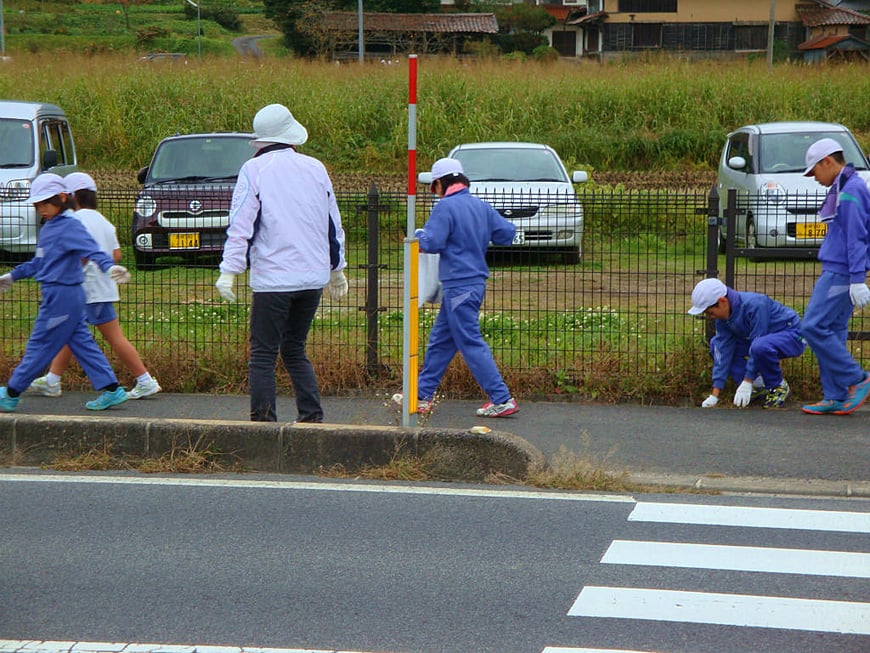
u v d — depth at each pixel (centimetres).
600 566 657
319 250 904
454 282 994
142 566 652
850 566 662
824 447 921
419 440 854
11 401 1002
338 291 965
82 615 580
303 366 936
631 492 816
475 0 9350
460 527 727
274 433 865
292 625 567
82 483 827
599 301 1519
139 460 876
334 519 742
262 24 12169
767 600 607
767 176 1959
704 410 1055
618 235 1273
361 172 3225
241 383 1143
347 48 7794
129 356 1075
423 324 1301
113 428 880
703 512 767
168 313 1371
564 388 1111
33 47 8988
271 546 687
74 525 727
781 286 1675
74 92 3569
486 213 1002
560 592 616
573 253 1299
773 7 6706
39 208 983
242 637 552
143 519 740
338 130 3412
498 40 8600
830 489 820
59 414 1024
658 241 1344
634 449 919
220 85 3688
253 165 888
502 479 839
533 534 716
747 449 917
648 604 599
